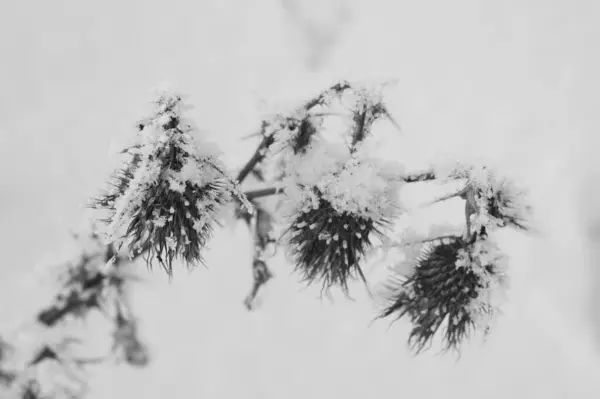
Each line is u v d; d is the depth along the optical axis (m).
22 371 0.47
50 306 0.48
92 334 0.65
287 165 0.39
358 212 0.36
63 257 0.47
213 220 0.36
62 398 0.47
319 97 0.39
